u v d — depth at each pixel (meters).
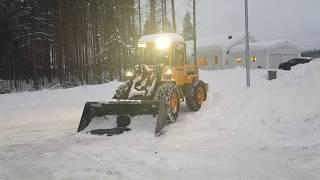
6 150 8.18
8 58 41.81
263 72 24.72
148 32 36.59
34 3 35.06
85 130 10.02
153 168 6.44
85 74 35.06
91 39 35.12
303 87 11.43
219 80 21.83
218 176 5.95
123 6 34.19
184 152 7.52
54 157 7.39
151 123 9.64
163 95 10.36
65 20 34.47
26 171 6.54
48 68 41.12
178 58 12.24
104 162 6.89
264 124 9.60
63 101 19.36
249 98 11.68
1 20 39.12
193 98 12.21
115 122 10.02
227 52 45.28
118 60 34.34
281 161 6.62
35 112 15.16
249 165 6.49
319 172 5.92
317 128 8.66
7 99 19.64
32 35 35.22
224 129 9.56
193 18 32.22
